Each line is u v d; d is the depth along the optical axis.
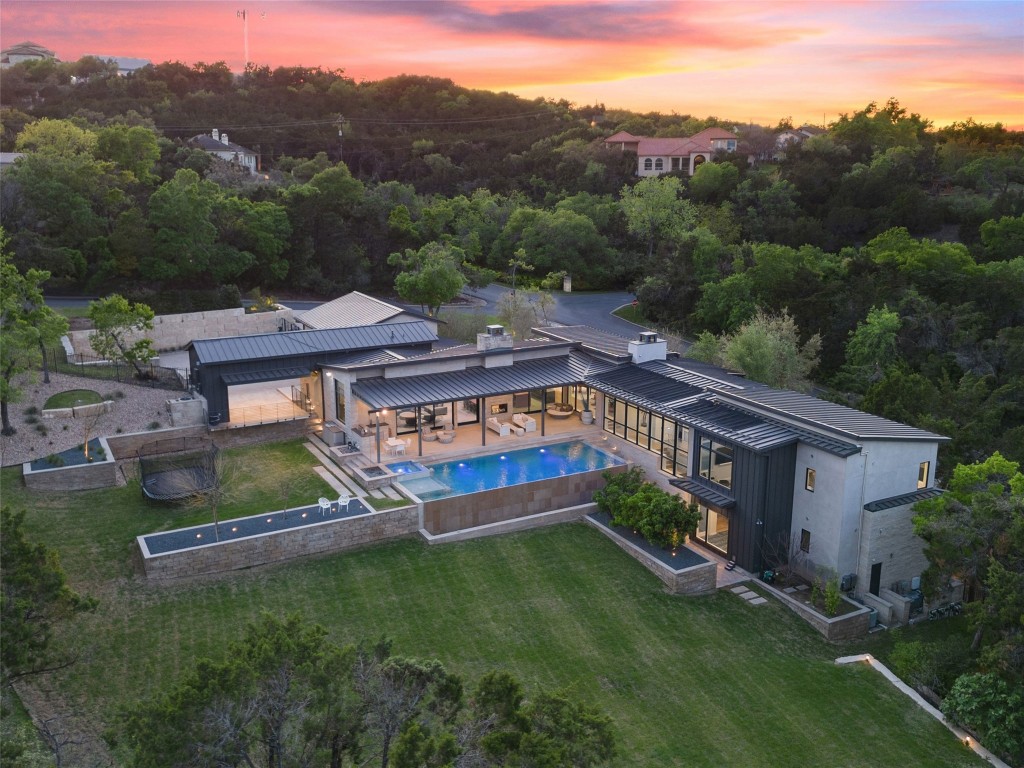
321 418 41.84
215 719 13.53
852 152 119.75
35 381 35.44
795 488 31.95
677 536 31.75
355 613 27.02
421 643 25.70
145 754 13.25
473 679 24.11
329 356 41.56
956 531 27.12
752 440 31.48
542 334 49.31
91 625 24.91
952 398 42.53
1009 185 116.00
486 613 27.62
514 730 15.32
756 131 149.88
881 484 30.77
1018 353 55.66
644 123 172.50
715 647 26.92
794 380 50.19
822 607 29.58
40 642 19.61
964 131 157.38
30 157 68.81
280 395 44.44
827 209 102.00
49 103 129.62
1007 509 26.70
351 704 15.19
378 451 36.38
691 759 21.58
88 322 57.00
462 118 165.12
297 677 14.88
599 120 185.00
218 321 61.25
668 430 36.59
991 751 22.61
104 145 82.38
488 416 42.81
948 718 23.69
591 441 40.84
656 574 30.86
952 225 98.75
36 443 35.00
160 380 44.44
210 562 28.50
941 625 30.38
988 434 39.41
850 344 58.72
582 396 43.78
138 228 68.62
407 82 177.50
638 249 98.38
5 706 19.67
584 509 34.94
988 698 22.50
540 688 18.23
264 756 15.65
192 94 146.12
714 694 24.50
